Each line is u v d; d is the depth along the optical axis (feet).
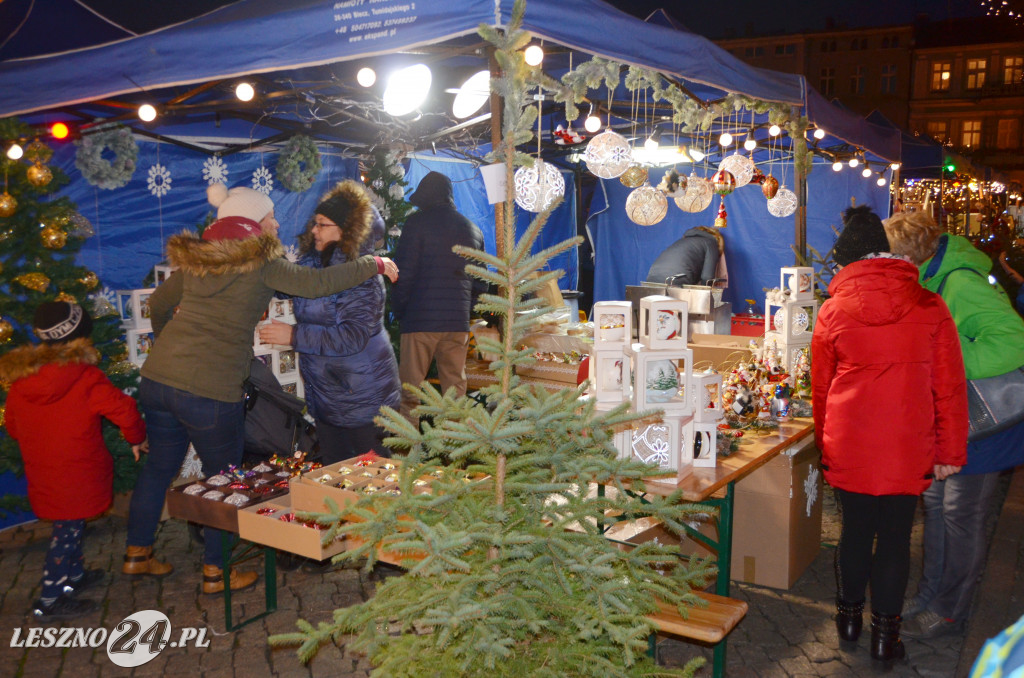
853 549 11.50
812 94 19.21
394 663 7.45
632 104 21.15
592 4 11.13
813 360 11.39
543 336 21.45
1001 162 157.38
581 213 38.22
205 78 11.45
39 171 15.53
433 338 17.44
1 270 15.85
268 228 14.56
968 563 12.06
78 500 13.05
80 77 12.19
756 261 35.99
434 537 6.49
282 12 10.90
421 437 7.38
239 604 13.64
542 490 7.32
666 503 8.04
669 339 10.44
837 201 34.81
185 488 12.84
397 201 24.93
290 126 22.38
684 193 19.89
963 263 11.81
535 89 18.47
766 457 12.00
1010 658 2.15
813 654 11.82
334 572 14.82
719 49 14.49
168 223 20.85
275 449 14.75
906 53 153.48
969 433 11.44
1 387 15.62
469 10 9.60
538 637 7.75
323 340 14.19
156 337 14.40
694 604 9.64
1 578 14.88
